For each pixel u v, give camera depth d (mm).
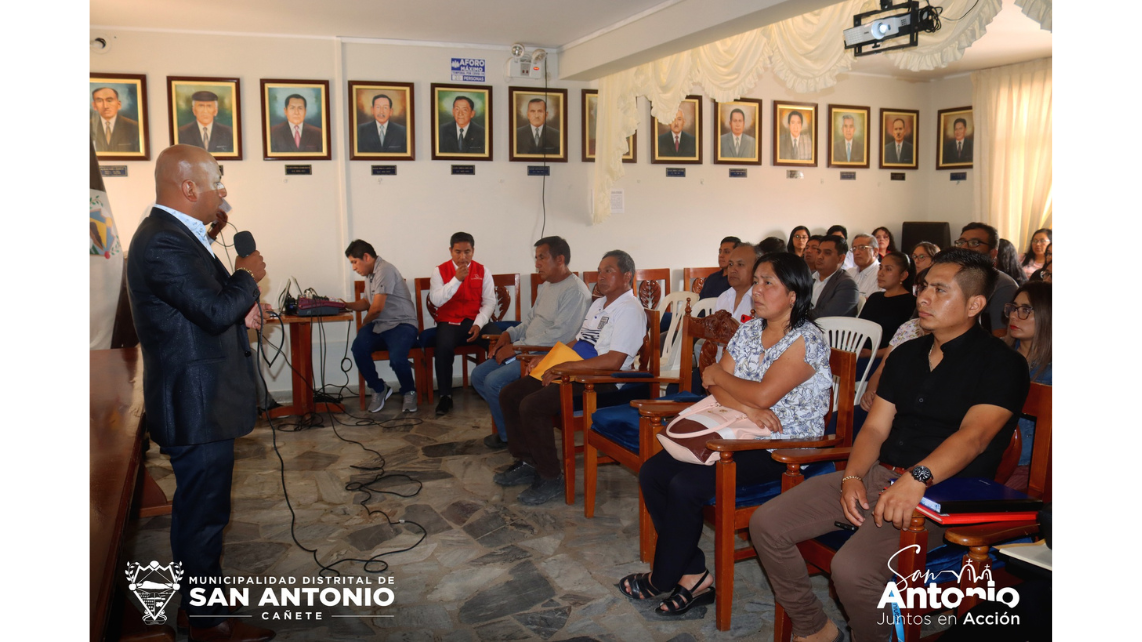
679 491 2229
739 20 3881
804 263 2303
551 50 5781
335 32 5234
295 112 5324
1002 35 5746
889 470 1968
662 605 2322
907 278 3980
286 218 5398
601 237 6164
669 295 4664
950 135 7371
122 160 5043
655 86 5043
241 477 3607
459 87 5617
